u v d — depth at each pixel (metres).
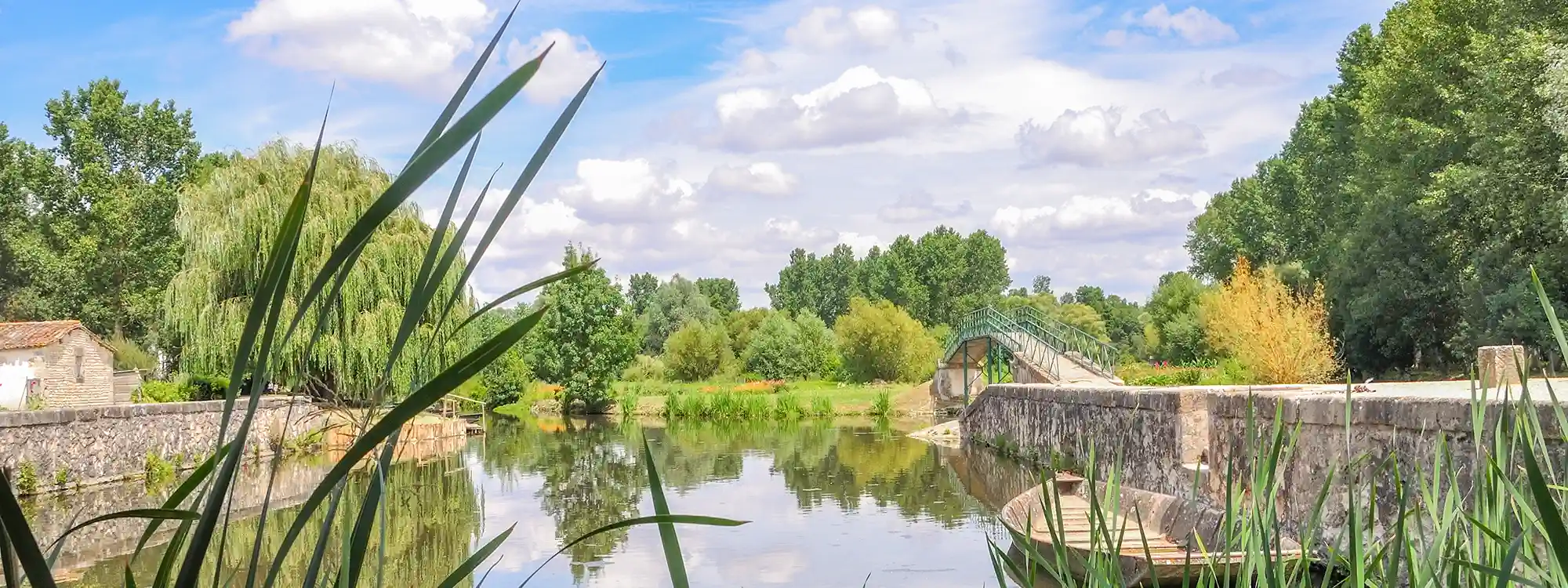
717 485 19.81
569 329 48.53
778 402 45.38
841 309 115.75
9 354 30.12
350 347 23.58
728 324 84.31
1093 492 2.24
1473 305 25.39
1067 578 2.21
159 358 48.31
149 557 12.09
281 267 0.94
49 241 49.06
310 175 0.93
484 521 15.54
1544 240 24.67
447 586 1.30
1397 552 1.92
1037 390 22.33
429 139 0.91
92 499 18.23
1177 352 52.12
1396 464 2.01
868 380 65.25
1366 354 32.59
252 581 1.03
